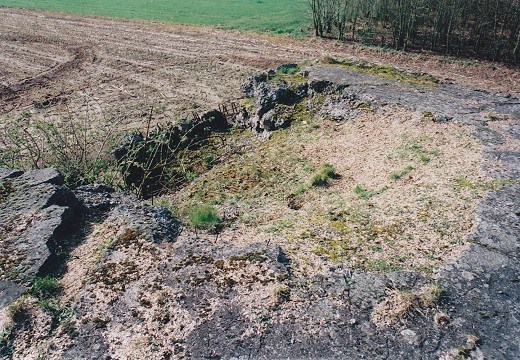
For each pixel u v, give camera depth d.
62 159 14.64
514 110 15.29
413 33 32.56
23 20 44.34
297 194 12.63
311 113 18.06
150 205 10.31
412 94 16.94
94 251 8.61
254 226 10.32
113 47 35.50
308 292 7.47
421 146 13.25
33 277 7.80
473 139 12.92
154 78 28.47
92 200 10.30
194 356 6.46
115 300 7.41
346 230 9.27
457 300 7.23
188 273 7.92
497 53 29.67
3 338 6.77
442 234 8.73
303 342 6.62
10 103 24.39
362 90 17.36
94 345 6.66
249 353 6.48
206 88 26.48
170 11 47.66
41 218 9.09
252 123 19.31
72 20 44.38
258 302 7.28
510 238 8.49
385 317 6.97
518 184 10.24
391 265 8.02
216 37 37.34
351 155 14.49
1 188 10.09
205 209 10.76
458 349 6.43
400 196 10.55
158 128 18.39
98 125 21.00
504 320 6.86
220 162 16.89
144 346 6.60
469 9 30.89
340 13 34.59
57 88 26.80
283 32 37.97
